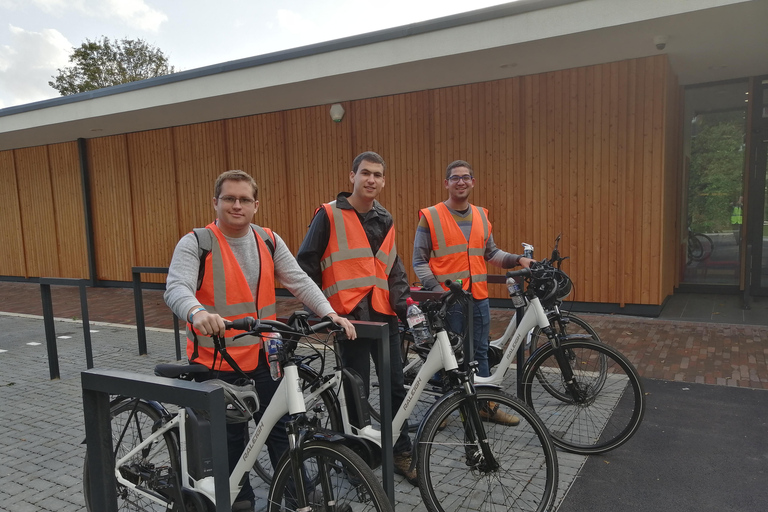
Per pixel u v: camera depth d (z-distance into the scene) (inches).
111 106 348.2
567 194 289.0
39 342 269.9
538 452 101.7
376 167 112.9
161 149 418.6
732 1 195.2
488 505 106.1
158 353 243.9
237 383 93.3
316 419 93.4
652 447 133.7
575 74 280.8
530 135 295.1
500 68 276.5
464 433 97.7
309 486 81.9
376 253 117.6
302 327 84.1
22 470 131.7
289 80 286.2
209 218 405.7
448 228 145.1
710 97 320.2
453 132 314.2
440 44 247.4
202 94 312.8
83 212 466.0
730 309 284.8
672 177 310.5
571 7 220.7
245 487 96.1
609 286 282.7
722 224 324.5
